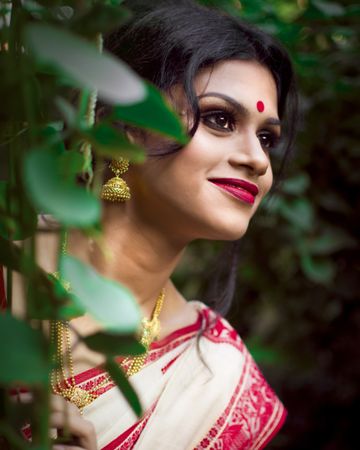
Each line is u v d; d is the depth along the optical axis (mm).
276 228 1697
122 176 870
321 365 2016
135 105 383
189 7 917
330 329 1946
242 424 1033
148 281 930
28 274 403
